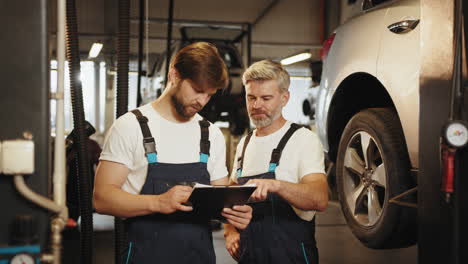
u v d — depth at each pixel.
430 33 2.08
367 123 3.25
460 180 1.86
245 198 1.85
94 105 7.05
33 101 1.57
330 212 6.09
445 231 1.96
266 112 2.32
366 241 3.26
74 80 2.25
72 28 2.23
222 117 7.35
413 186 3.00
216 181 2.06
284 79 2.34
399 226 2.99
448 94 1.96
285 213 2.28
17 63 1.57
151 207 1.79
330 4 12.39
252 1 12.15
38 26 1.58
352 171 3.47
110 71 5.96
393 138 3.06
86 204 2.31
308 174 2.24
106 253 3.95
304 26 12.77
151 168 1.88
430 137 2.07
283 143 2.32
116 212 1.83
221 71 1.83
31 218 1.54
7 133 1.56
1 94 1.56
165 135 1.94
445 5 1.98
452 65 1.92
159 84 7.45
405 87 2.90
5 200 1.57
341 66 3.52
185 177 1.90
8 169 1.50
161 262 1.87
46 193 1.59
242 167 2.44
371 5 3.46
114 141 1.92
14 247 1.53
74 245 4.16
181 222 1.91
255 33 12.57
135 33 9.77
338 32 3.69
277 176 2.30
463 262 1.88
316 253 2.35
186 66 1.81
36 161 1.58
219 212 1.94
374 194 3.23
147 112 1.97
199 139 1.99
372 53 3.20
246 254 2.32
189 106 1.86
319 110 3.87
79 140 2.28
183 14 11.92
